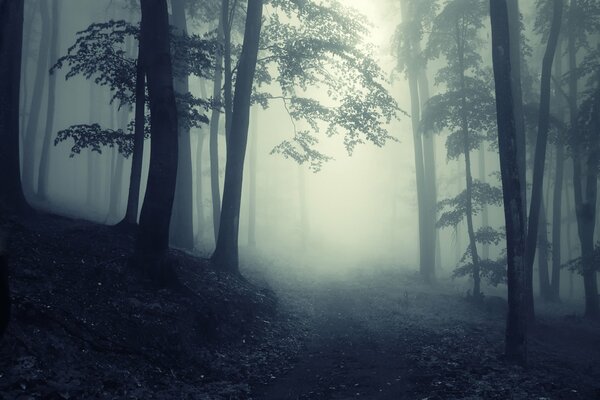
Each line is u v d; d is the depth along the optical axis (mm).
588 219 20812
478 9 20203
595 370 10453
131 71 12789
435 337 11898
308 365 9648
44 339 6688
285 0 18594
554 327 16625
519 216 10453
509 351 10219
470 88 20547
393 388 8000
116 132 12766
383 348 10891
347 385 8258
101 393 6230
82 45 12328
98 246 10641
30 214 12375
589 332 16250
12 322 6535
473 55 21406
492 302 18438
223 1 17750
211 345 9617
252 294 13742
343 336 12219
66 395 5742
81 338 7266
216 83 21688
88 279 9125
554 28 17500
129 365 7422
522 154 17188
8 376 5648
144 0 10492
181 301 10008
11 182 12391
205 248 22297
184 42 13406
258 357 9867
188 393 7188
